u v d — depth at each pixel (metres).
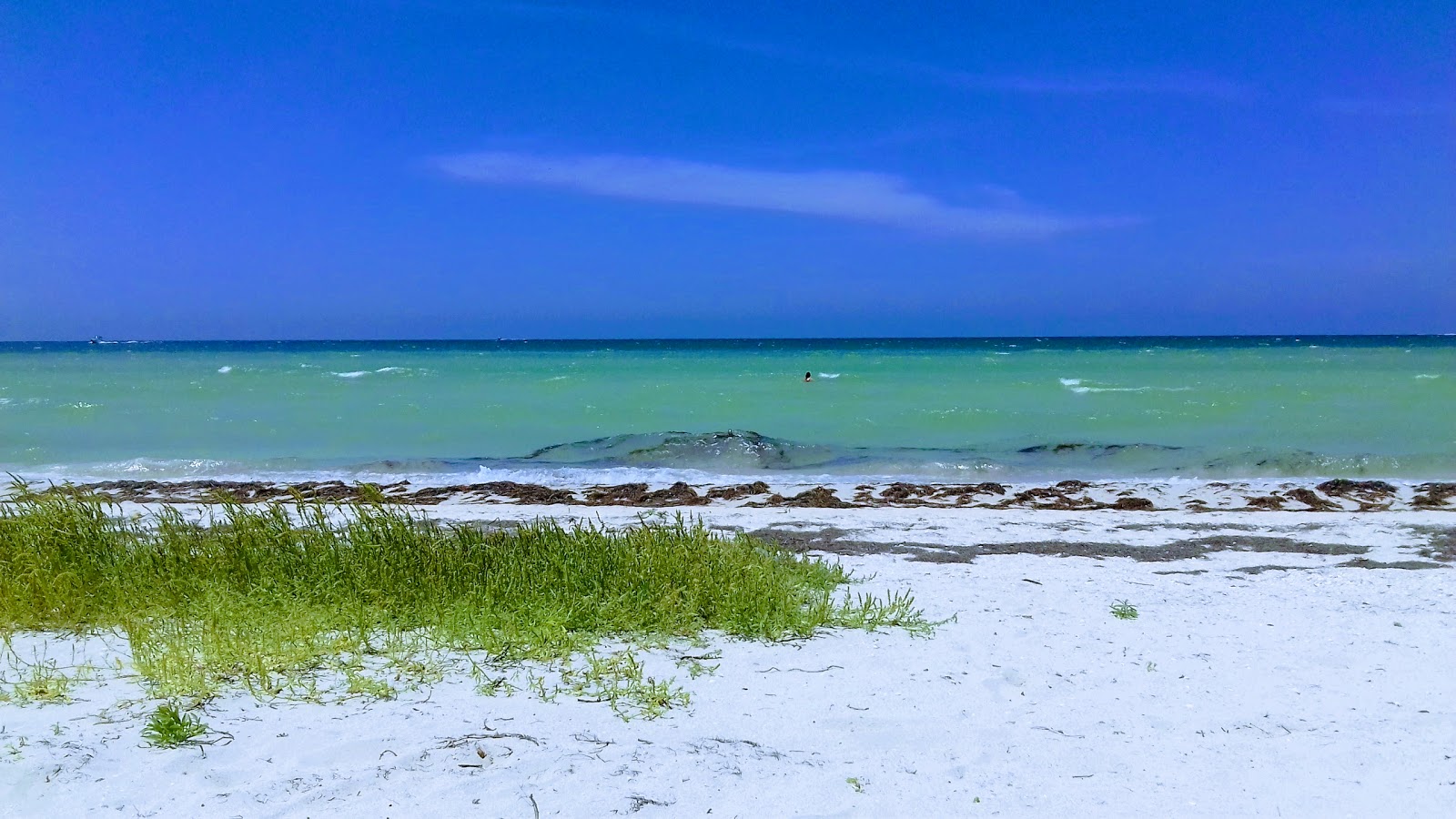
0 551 6.68
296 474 17.38
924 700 5.08
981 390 32.03
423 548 6.96
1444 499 14.76
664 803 3.72
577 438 22.50
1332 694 5.34
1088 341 147.25
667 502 14.41
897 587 8.09
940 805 3.81
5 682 4.79
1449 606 7.62
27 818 3.38
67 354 85.31
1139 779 4.12
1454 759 4.38
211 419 24.97
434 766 3.96
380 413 26.30
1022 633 6.57
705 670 5.48
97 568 6.63
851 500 14.76
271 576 6.55
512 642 5.61
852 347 112.50
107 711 4.44
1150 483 16.19
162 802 3.55
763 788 3.90
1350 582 8.62
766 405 28.06
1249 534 11.48
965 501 14.70
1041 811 3.78
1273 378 36.00
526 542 7.48
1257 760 4.36
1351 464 17.75
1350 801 3.92
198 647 5.26
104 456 19.64
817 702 5.00
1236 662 5.93
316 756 4.00
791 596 6.89
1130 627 6.82
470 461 19.08
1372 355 55.62
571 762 4.06
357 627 5.86
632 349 108.56
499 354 79.12
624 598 6.37
